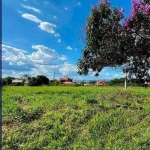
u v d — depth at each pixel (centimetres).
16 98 1199
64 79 5481
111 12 450
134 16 440
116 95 1320
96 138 665
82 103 1012
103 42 456
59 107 945
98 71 478
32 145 604
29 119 779
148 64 461
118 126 764
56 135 666
